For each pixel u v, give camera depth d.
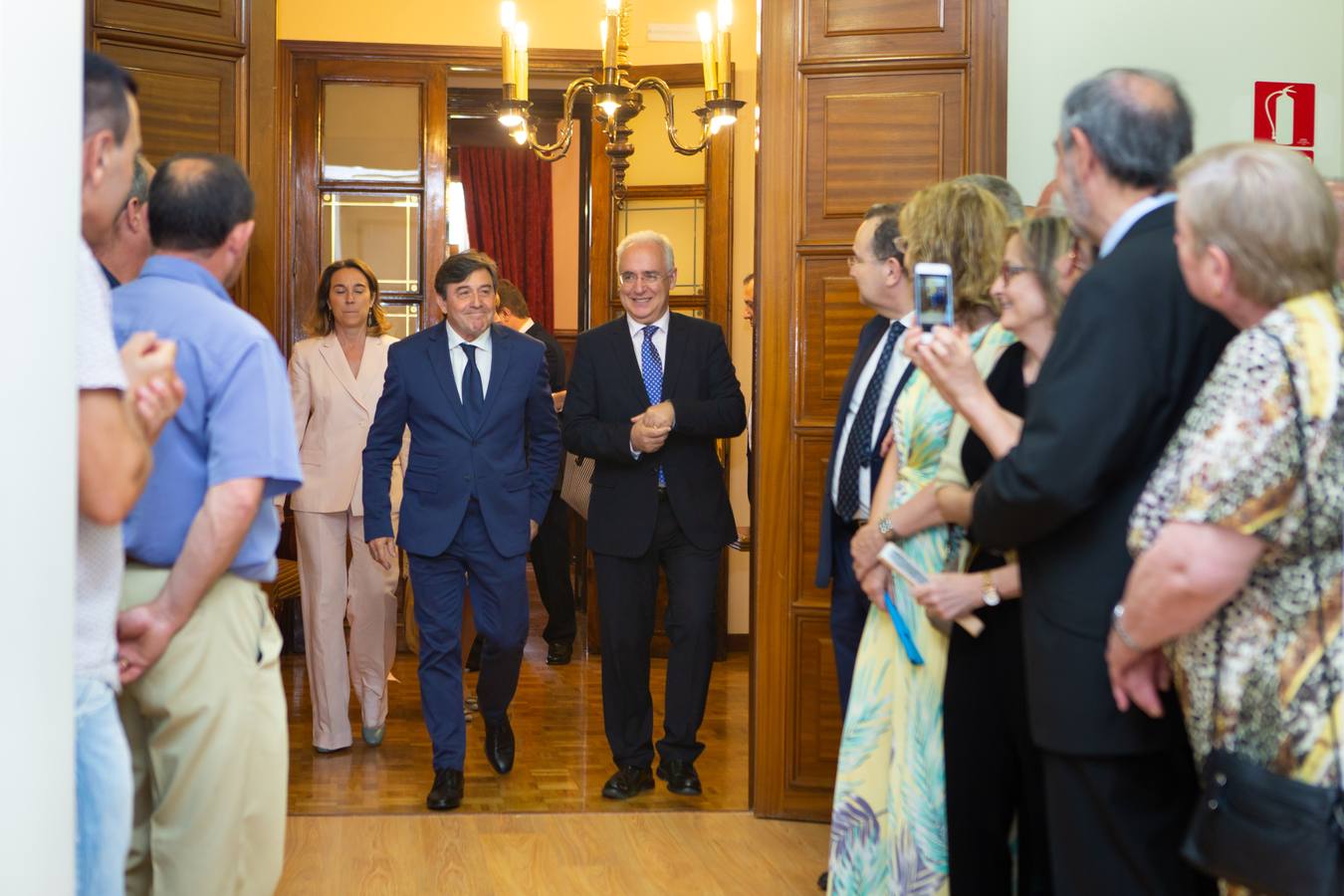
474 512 4.32
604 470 4.38
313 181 7.04
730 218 7.00
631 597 4.35
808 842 3.92
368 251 7.11
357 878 3.60
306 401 4.99
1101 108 2.20
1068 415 2.04
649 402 4.40
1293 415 1.79
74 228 1.43
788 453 4.12
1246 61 4.04
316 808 4.27
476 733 5.34
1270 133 4.04
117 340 2.17
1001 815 2.54
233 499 2.12
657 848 3.87
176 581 2.11
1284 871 1.76
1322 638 1.81
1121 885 2.10
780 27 4.11
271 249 4.08
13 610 1.32
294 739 5.24
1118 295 2.06
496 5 7.13
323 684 5.00
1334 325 1.83
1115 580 2.10
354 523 5.08
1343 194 2.42
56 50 1.38
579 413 4.38
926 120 4.04
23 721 1.33
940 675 2.63
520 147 11.05
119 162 1.85
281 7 7.00
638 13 7.12
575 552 8.54
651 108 7.20
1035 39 4.05
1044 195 3.13
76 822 1.70
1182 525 1.83
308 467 4.98
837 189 4.08
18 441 1.33
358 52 7.04
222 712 2.18
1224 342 2.09
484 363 4.39
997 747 2.52
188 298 2.20
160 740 2.17
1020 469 2.07
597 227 7.27
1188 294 2.08
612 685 4.40
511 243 11.05
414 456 4.35
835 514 3.31
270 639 2.32
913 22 4.03
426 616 4.34
